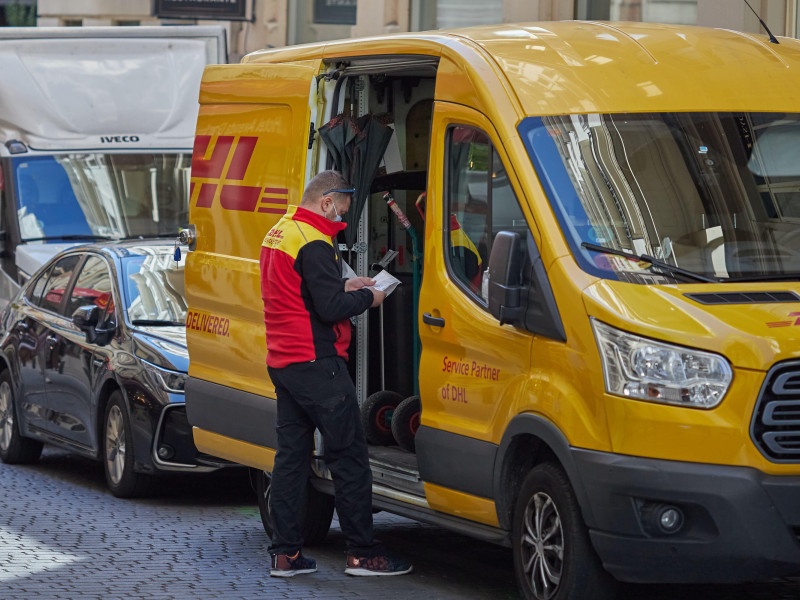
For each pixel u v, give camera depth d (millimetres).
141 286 13906
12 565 9945
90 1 32656
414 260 11000
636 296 7762
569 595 7859
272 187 10586
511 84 8719
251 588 9297
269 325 9539
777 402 7312
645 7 20516
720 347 7375
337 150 10227
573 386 7809
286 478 9633
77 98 19828
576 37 9344
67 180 19656
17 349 15289
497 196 8648
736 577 7387
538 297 8125
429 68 9836
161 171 19938
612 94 8781
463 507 8828
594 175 8391
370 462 10320
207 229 11523
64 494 13359
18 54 19859
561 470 7988
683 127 8703
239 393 10797
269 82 10820
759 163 8664
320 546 10820
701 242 8234
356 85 10625
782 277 8156
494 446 8445
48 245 19078
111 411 13180
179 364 12633
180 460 12406
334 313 9273
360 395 10859
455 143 9109
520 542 8305
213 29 20188
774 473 7301
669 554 7426
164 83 20062
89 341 13688
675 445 7359
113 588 9250
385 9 26047
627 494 7457
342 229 10211
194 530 11461
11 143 19578
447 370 8961
